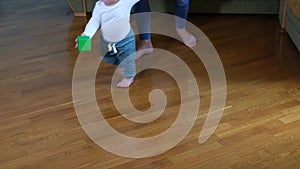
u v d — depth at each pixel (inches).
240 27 125.0
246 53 109.3
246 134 79.4
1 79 100.8
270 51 110.1
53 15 139.1
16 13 141.7
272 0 130.0
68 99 92.0
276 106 87.4
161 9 133.4
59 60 109.0
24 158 74.9
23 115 87.0
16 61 109.2
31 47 116.9
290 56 107.5
